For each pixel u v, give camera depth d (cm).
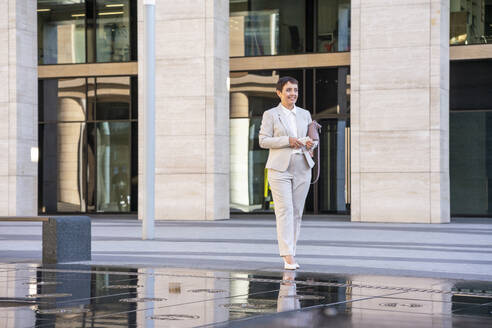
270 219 2747
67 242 1125
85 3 3209
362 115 2542
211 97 2648
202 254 1288
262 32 3088
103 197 3206
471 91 2789
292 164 1012
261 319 604
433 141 2472
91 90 3197
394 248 1431
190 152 2662
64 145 3231
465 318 608
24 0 2858
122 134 3178
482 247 1466
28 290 791
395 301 705
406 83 2502
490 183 2792
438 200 2461
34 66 2908
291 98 1019
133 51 3166
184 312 640
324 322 589
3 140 2844
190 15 2666
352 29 2561
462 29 2802
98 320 601
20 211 2842
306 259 1185
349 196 2988
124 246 1478
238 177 3081
